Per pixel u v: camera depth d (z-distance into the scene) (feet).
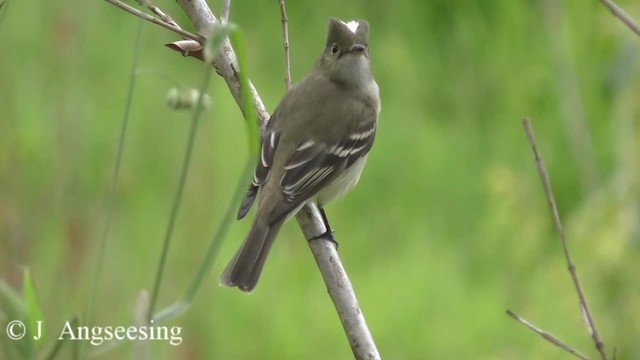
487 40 45.93
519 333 39.55
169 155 39.42
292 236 41.06
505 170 41.57
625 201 36.40
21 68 38.06
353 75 29.04
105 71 41.88
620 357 36.40
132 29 42.57
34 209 34.63
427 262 41.50
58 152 36.06
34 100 37.93
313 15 45.06
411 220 42.98
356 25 29.76
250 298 39.29
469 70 46.06
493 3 45.57
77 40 38.37
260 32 44.75
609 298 36.50
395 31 46.14
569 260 22.04
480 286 41.06
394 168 44.06
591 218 36.91
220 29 17.76
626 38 37.35
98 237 34.99
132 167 39.27
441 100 46.32
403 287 40.75
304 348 39.01
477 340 39.86
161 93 41.96
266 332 38.91
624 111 37.01
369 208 43.19
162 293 36.04
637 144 36.52
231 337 38.50
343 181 28.45
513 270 41.19
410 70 46.39
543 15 44.11
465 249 41.96
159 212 37.99
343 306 23.16
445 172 44.01
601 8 40.68
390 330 39.93
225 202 39.93
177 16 41.96
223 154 41.81
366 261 41.73
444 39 46.06
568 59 42.78
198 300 36.65
